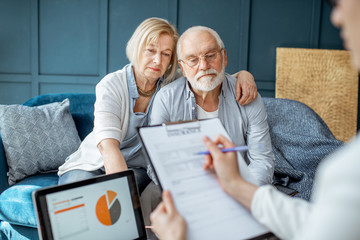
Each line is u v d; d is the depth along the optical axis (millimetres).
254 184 774
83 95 2531
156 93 1704
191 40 1384
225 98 1526
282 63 3617
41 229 822
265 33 3709
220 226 710
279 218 659
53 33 3824
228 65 3748
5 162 1976
